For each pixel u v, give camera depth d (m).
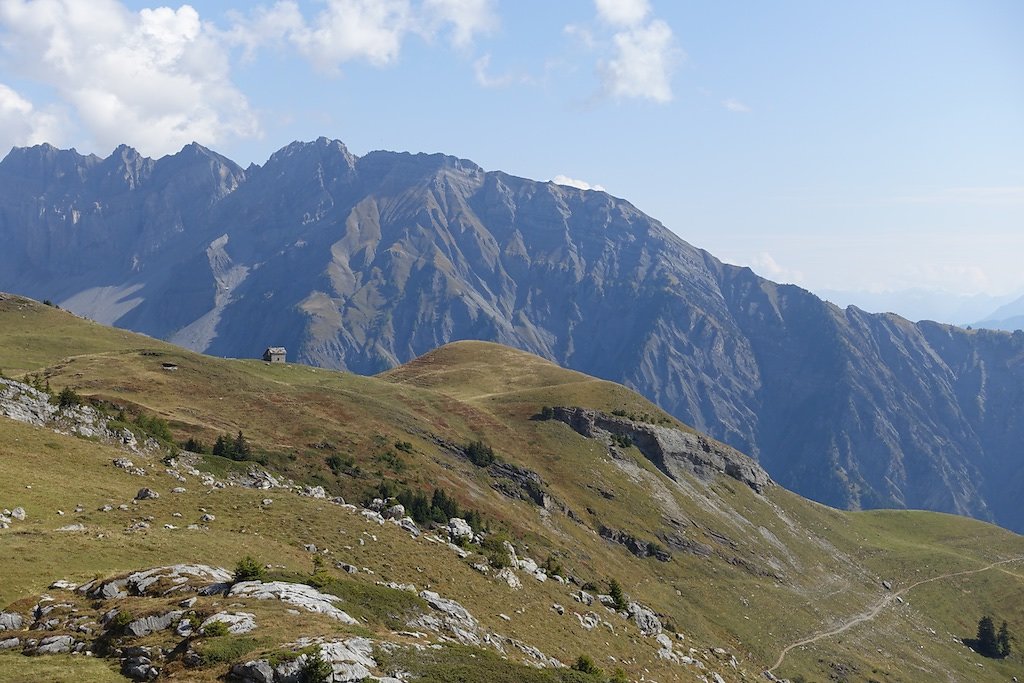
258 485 93.81
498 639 58.66
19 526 54.16
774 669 129.50
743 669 113.75
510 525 126.75
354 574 62.38
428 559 75.56
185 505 68.69
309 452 120.62
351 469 118.31
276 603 42.25
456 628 53.88
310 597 45.19
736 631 142.25
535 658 59.34
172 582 45.09
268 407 143.38
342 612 44.75
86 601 42.84
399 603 51.75
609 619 93.56
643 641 91.88
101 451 79.94
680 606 143.12
